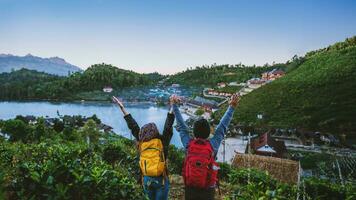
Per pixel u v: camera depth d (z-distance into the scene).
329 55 169.12
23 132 53.03
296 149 79.75
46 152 9.87
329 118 104.50
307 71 156.12
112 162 13.92
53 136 52.50
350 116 103.56
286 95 130.62
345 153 73.00
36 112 198.62
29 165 5.57
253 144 74.81
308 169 60.28
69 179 5.32
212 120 121.44
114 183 5.34
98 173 5.39
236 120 118.75
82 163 6.08
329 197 13.23
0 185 4.98
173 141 88.69
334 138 88.94
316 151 76.50
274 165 34.12
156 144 4.80
